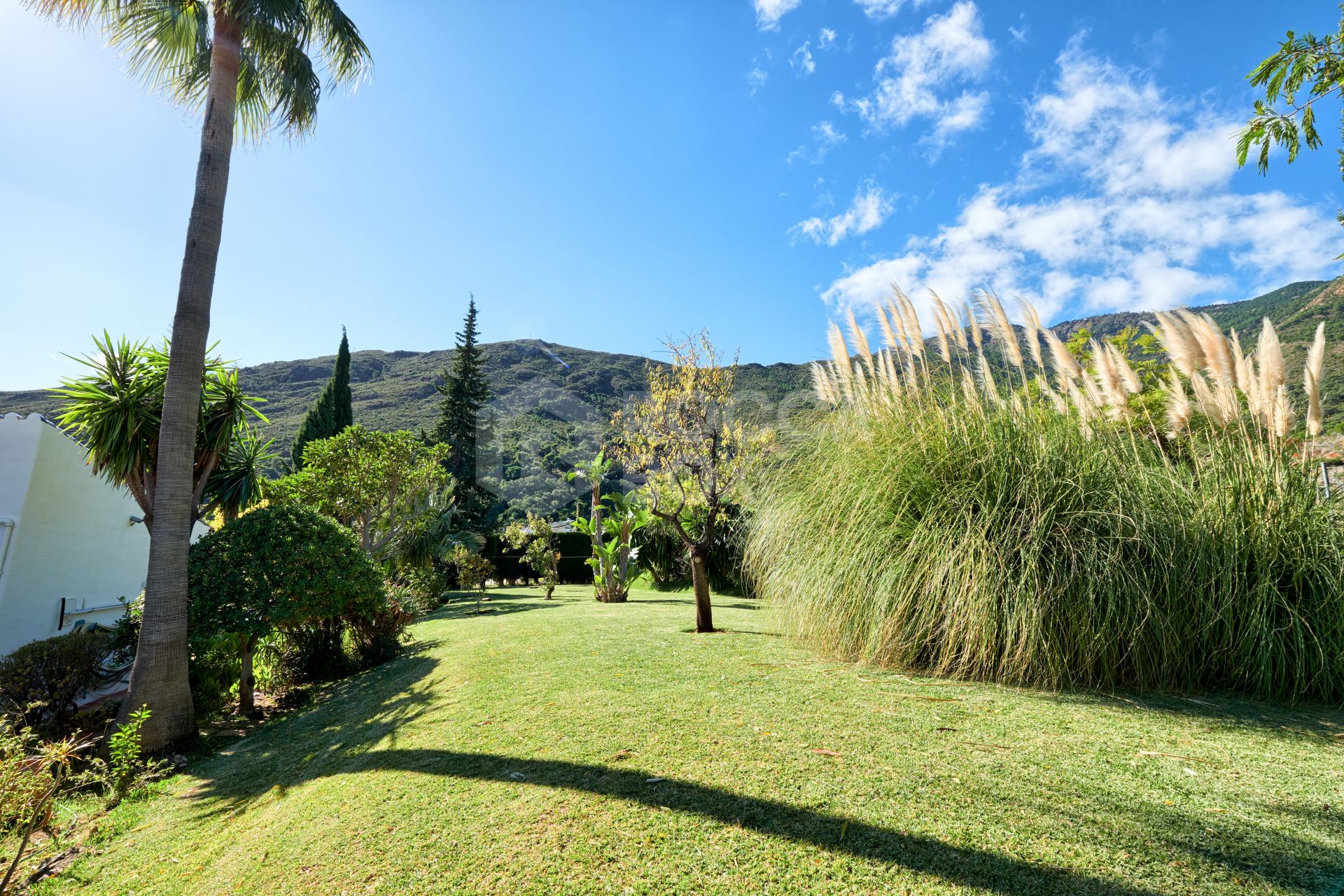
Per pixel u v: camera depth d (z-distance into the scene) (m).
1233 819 2.07
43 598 8.35
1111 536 3.92
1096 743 2.78
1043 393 5.37
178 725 5.36
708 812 2.34
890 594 4.27
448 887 2.12
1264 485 4.17
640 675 4.31
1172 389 5.07
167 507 5.66
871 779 2.47
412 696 4.85
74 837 3.47
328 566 6.72
